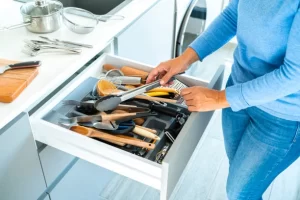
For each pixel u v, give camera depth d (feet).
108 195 4.96
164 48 5.67
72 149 3.00
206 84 3.51
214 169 5.36
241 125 3.43
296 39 2.23
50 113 3.16
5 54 3.23
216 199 4.91
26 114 2.85
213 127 6.20
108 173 4.88
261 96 2.55
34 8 3.68
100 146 2.78
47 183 3.48
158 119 3.18
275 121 2.89
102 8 5.21
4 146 2.72
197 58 3.45
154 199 4.92
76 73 4.00
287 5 2.28
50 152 3.34
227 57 8.36
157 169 2.64
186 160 3.11
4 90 2.70
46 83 2.91
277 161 3.05
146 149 2.94
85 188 4.30
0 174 2.80
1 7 4.11
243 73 3.02
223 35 3.38
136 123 3.19
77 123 3.01
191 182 5.15
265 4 2.42
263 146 3.03
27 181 3.17
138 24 4.25
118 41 3.90
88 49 3.39
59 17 3.67
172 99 3.34
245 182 3.21
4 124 2.57
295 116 2.78
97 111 3.20
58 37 3.55
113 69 3.68
